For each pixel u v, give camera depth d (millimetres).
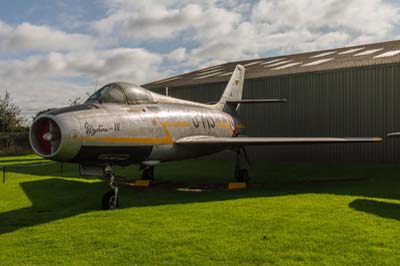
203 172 16500
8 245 5844
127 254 5281
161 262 4957
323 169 16344
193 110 12469
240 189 11461
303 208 8016
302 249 5316
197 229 6465
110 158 8906
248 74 21516
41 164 21391
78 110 8391
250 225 6652
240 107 21859
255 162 20734
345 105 17797
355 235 5898
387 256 4977
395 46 21359
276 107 20359
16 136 37062
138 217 7520
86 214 7969
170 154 10828
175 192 11031
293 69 19812
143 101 10359
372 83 16938
